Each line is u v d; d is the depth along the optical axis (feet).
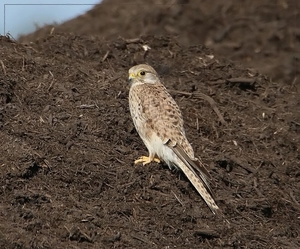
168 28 75.51
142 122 42.60
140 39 57.82
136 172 41.70
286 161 47.75
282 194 44.32
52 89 46.55
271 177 45.55
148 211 39.68
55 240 35.81
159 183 41.45
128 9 78.33
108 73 51.03
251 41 72.95
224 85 54.80
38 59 50.06
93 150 42.52
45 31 70.69
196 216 39.88
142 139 43.16
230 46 72.64
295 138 50.11
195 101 50.93
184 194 41.47
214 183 42.47
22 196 37.88
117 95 47.78
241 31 74.69
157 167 42.42
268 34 73.46
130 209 39.32
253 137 49.21
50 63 49.88
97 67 52.19
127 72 52.49
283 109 53.62
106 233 37.24
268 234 40.81
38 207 37.88
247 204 42.47
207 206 40.98
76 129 43.42
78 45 54.34
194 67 55.83
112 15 77.15
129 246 36.76
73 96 46.39
